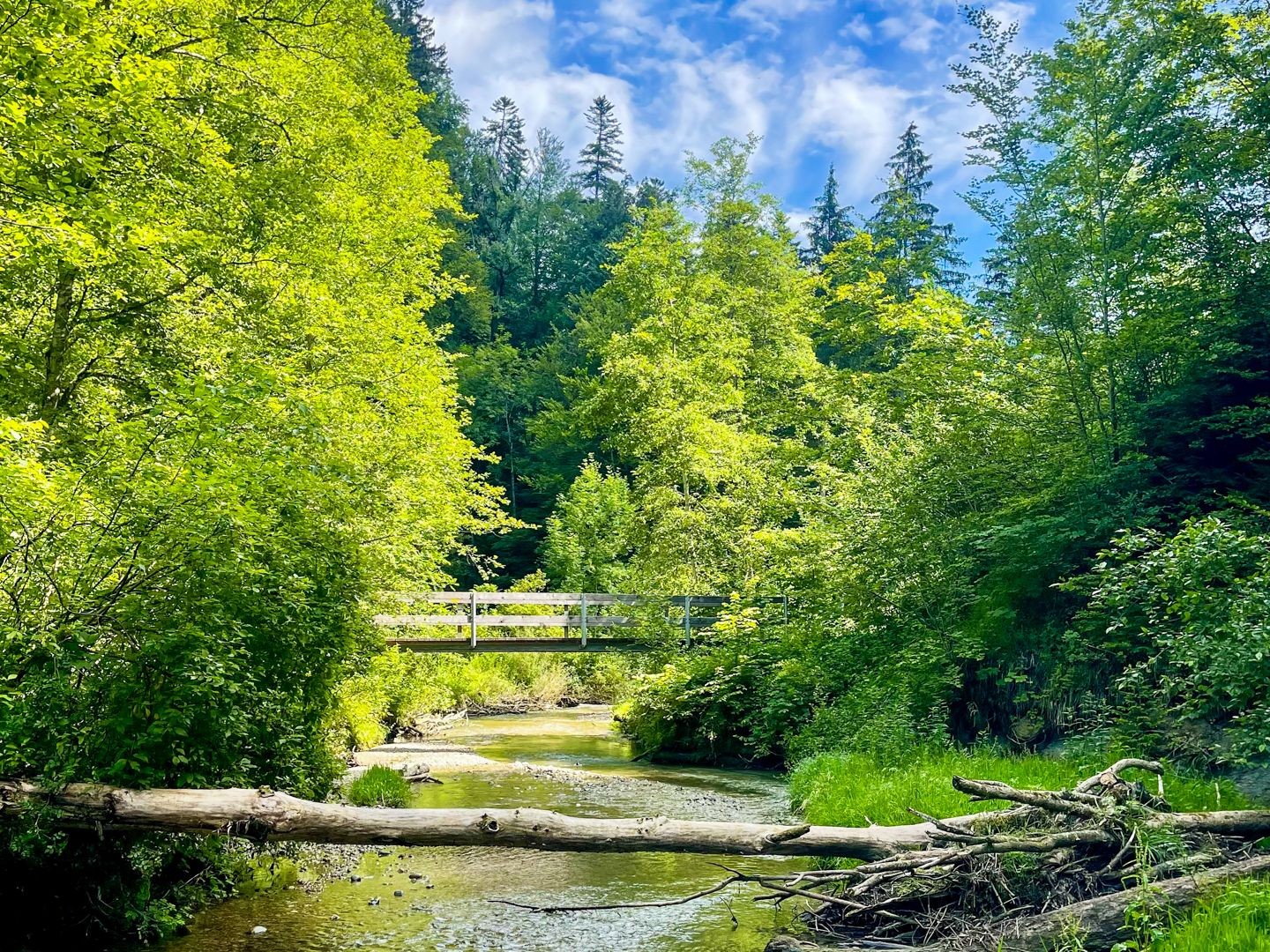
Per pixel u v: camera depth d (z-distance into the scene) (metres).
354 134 12.73
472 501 15.39
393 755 14.74
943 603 12.30
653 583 20.86
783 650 15.03
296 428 6.66
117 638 5.60
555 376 41.47
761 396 25.58
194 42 9.22
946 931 5.43
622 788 11.98
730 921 6.33
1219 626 6.15
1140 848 5.24
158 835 5.94
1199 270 10.62
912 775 8.72
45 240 6.45
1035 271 11.12
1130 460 10.40
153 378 8.36
